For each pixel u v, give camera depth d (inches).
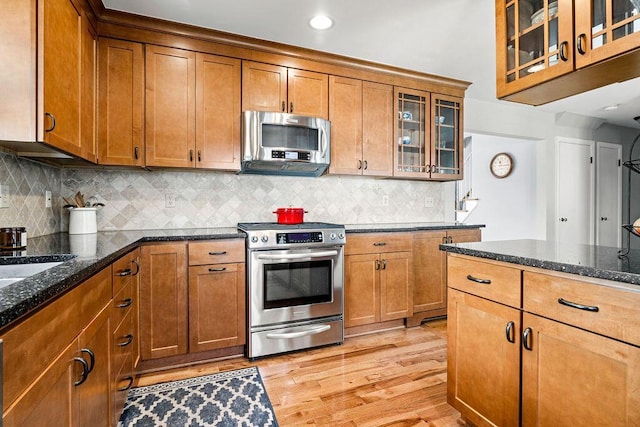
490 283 57.8
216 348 91.3
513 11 64.5
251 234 92.9
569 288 45.8
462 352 64.1
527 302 51.4
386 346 103.9
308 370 88.4
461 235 129.7
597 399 42.4
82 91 73.3
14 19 51.1
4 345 25.1
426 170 132.8
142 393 76.9
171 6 85.3
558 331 47.1
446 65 121.3
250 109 103.7
